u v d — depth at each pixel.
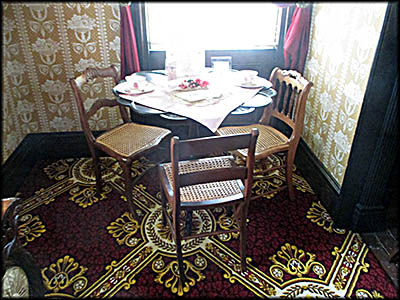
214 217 2.07
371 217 1.87
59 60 2.37
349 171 1.79
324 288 1.59
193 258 1.75
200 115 1.67
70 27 2.28
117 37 2.38
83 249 1.80
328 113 2.13
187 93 1.93
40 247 1.81
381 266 1.71
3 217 1.16
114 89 2.01
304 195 2.28
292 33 2.38
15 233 1.24
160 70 2.43
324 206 2.15
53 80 2.43
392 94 1.55
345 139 1.91
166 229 1.96
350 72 1.84
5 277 1.25
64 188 2.32
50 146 2.64
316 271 1.68
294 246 1.83
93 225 1.98
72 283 1.60
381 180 1.75
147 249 1.81
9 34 2.17
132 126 2.27
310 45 2.41
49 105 2.51
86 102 2.56
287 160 2.09
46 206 2.13
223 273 1.67
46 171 2.52
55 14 2.21
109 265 1.70
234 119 2.94
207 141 1.29
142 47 2.48
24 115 2.46
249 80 2.09
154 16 2.52
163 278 1.64
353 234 1.92
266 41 2.71
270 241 1.87
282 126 2.89
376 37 1.58
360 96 1.73
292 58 2.51
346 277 1.65
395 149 1.65
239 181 1.70
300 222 2.02
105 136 2.12
